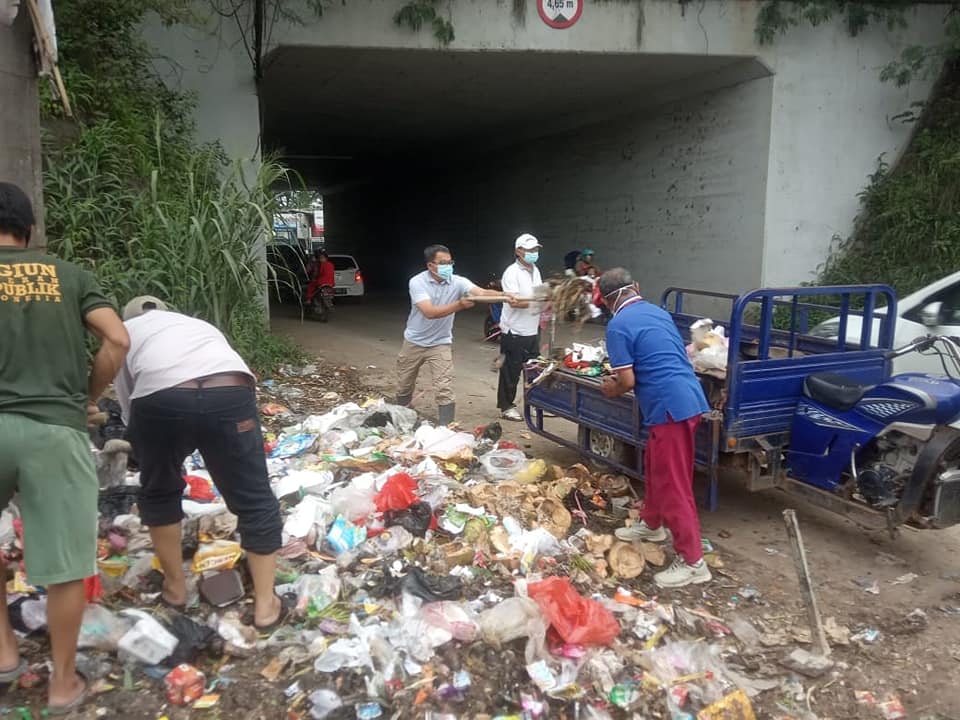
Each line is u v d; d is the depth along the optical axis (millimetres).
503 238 21391
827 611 3736
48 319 2449
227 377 2920
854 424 4152
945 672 3258
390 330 14094
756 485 4430
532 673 2912
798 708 3004
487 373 9664
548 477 5031
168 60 10000
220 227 7051
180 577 3182
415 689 2797
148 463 2975
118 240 7125
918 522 3967
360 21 10742
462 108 16406
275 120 18203
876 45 12305
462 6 11031
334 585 3342
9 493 2459
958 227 11336
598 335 13195
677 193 14383
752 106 12508
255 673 2859
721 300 13508
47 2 4895
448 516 4121
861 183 12711
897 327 6180
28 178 5098
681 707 2908
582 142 17281
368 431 5645
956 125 12227
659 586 3900
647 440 4586
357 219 32125
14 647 2730
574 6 11266
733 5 11703
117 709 2621
